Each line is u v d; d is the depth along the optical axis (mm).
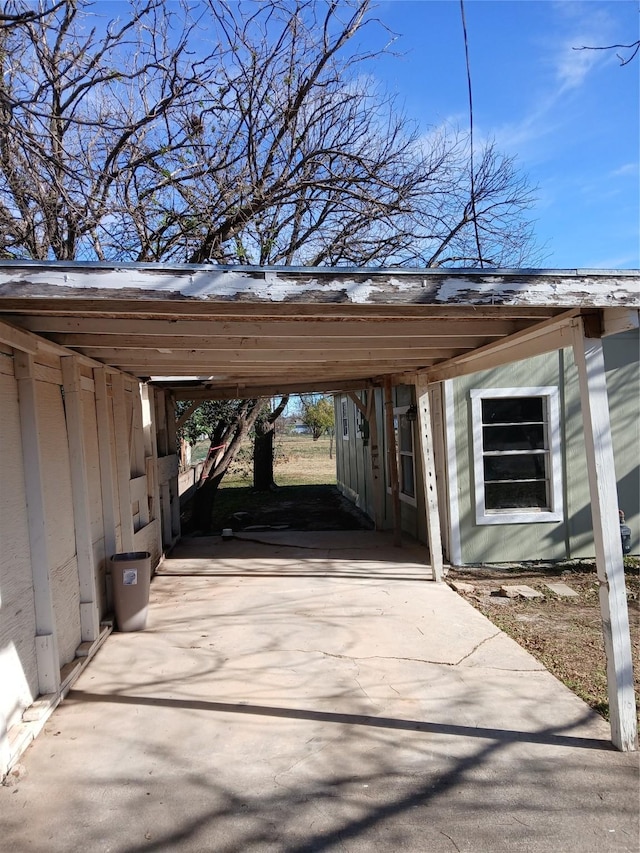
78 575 4961
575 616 6090
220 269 2953
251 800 2957
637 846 2625
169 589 7219
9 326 3436
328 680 4426
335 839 2674
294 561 8672
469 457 8297
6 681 3410
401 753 3396
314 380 10008
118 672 4590
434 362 6555
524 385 8281
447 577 7660
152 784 3092
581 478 8391
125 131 7609
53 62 6984
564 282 3240
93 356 5195
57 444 4574
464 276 3168
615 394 8477
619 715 3410
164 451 9953
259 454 19391
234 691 4238
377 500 11008
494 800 2951
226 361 5605
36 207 7688
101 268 2879
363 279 3074
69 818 2816
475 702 4043
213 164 8977
